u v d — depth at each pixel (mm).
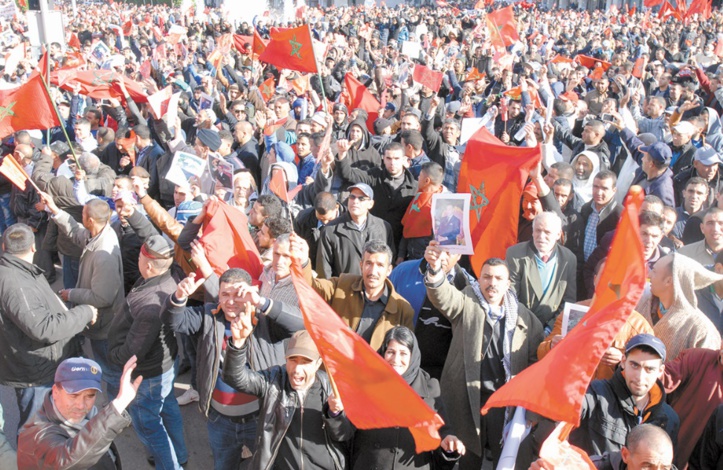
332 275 6184
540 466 3201
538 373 3186
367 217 6234
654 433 3229
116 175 8805
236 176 6836
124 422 3605
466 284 5238
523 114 10531
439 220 4531
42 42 17391
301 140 8750
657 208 5855
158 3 58656
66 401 3701
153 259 4867
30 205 8703
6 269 4965
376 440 3973
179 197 6691
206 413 4453
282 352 4688
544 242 5301
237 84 15734
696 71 13328
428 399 4082
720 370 4195
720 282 4953
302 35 9898
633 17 40219
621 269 3146
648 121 10609
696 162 7367
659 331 4555
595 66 16625
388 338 4082
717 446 3873
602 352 2965
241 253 5484
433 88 12430
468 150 5867
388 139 9578
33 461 3600
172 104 8719
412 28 34250
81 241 6977
